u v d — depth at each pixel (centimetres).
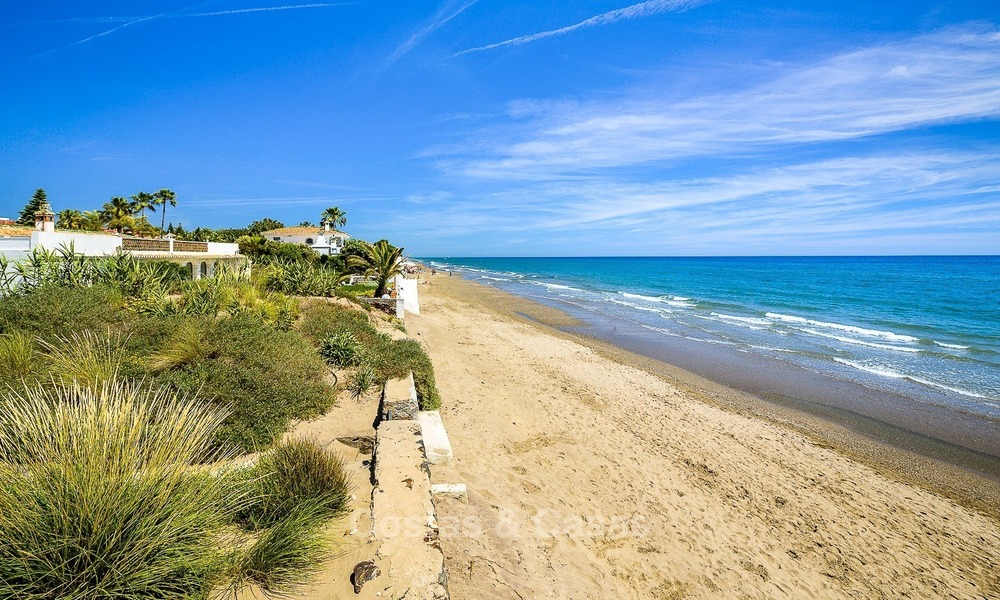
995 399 1398
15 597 262
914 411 1295
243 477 422
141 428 368
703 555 605
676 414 1191
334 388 828
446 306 3406
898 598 579
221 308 1176
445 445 711
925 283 5944
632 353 1983
